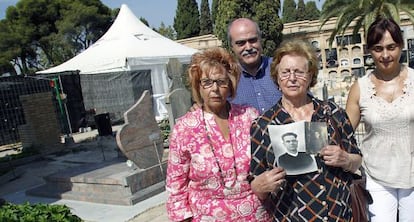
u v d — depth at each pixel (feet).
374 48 8.61
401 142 8.63
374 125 8.83
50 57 128.47
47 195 23.81
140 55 56.13
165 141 33.35
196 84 7.61
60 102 50.01
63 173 24.50
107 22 125.29
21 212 12.32
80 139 47.21
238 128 7.48
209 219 7.37
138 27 63.41
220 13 79.41
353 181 7.32
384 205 9.00
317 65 7.07
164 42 62.28
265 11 75.41
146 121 23.47
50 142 39.73
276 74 7.30
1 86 48.65
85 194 22.49
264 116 7.16
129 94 55.62
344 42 82.69
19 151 42.29
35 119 38.65
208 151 7.32
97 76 57.52
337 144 6.93
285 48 7.02
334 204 6.86
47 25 120.16
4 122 48.52
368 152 9.16
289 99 7.11
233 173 7.28
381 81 8.87
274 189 6.77
